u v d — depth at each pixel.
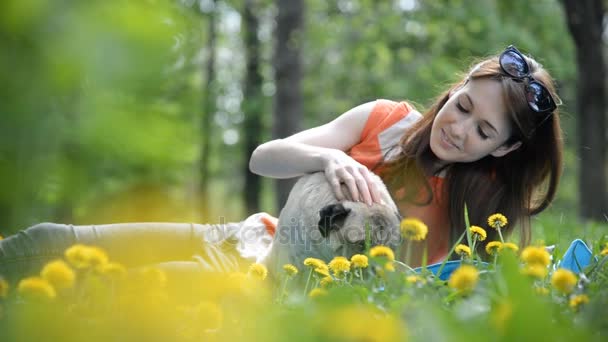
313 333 2.29
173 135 1.30
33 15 1.13
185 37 1.34
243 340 2.49
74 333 2.32
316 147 5.02
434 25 28.89
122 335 2.46
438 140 5.23
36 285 2.63
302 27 20.55
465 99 5.18
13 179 1.20
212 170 38.25
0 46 1.14
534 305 2.14
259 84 30.42
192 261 5.10
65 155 1.22
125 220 3.20
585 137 19.34
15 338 2.25
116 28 1.18
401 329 2.30
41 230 4.79
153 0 1.25
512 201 5.52
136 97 1.24
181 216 3.54
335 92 31.62
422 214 5.39
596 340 2.42
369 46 29.28
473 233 4.55
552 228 9.34
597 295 3.06
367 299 3.15
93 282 2.85
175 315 2.63
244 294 3.33
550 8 29.05
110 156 1.25
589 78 19.00
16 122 1.18
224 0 28.62
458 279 2.99
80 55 1.15
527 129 5.23
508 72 5.18
